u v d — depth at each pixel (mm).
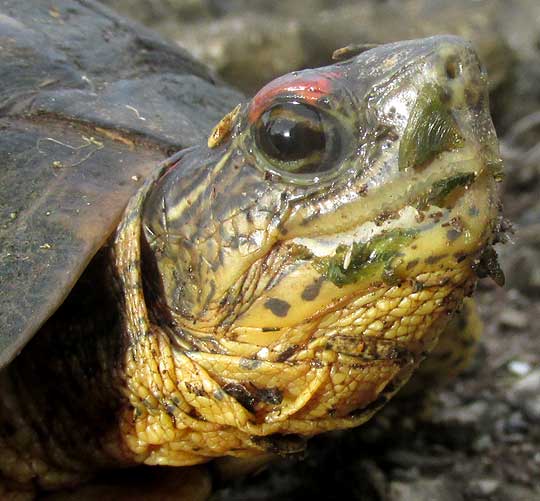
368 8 546
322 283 169
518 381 256
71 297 187
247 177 171
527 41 525
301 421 179
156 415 184
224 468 197
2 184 183
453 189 164
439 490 223
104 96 200
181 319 179
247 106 171
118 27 221
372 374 174
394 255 166
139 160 188
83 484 194
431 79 164
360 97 166
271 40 488
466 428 238
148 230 180
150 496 192
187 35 503
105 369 185
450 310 173
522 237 326
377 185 165
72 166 186
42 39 207
